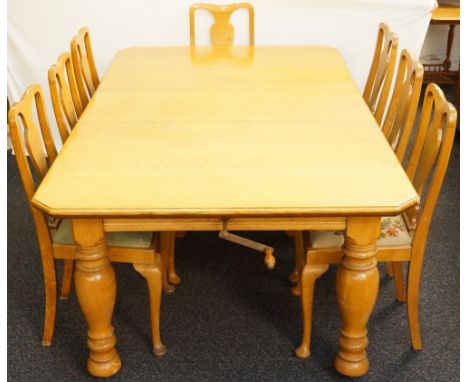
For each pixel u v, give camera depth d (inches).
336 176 58.5
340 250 65.6
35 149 64.7
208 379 70.3
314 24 110.7
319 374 70.7
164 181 57.7
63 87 76.0
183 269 89.7
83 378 70.6
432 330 77.0
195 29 111.1
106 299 63.9
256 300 83.1
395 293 83.9
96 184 57.2
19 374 71.5
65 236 68.6
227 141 65.9
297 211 53.3
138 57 96.1
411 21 109.3
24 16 110.5
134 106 75.6
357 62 114.0
